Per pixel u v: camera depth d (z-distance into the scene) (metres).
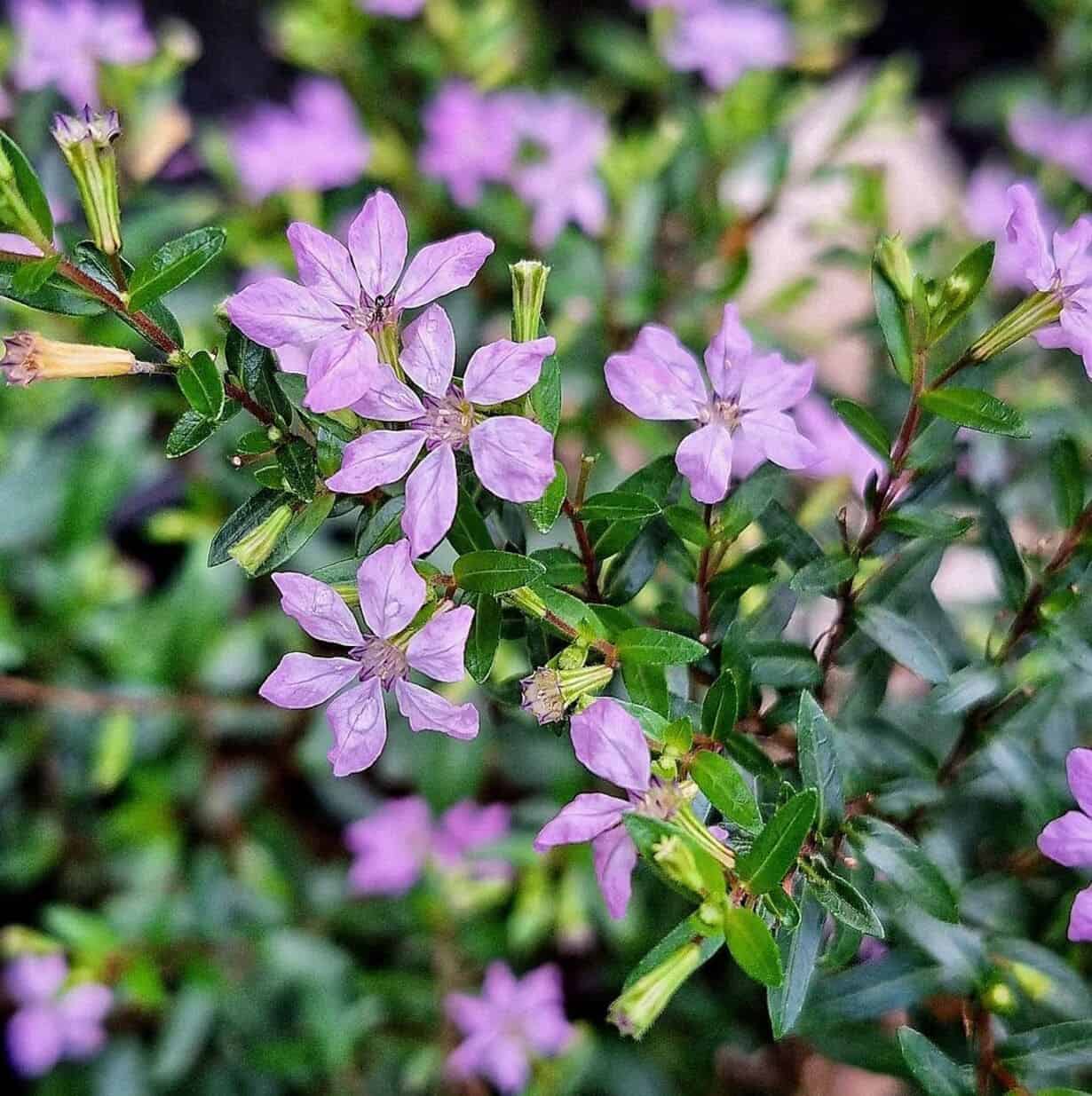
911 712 0.11
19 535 0.15
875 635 0.09
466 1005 0.14
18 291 0.08
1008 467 0.13
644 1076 0.14
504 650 0.13
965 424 0.08
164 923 0.14
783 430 0.09
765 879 0.08
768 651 0.10
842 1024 0.10
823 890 0.08
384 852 0.15
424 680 0.14
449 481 0.08
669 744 0.08
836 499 0.13
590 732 0.08
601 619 0.09
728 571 0.09
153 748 0.15
